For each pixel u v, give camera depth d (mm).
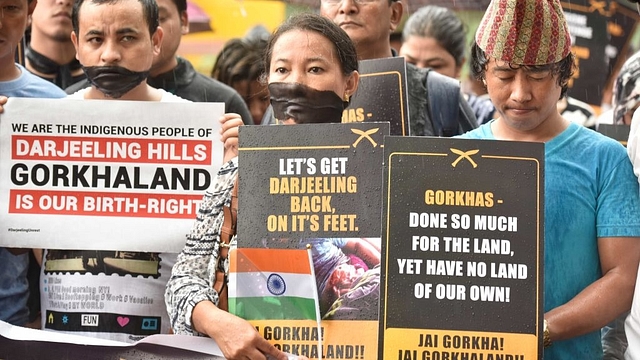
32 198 6762
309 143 5730
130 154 6746
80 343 6359
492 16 6117
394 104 7383
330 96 6176
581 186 6176
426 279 5523
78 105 6750
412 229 5555
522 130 6297
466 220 5555
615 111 9570
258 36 9992
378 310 5590
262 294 5711
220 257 5918
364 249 5664
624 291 6023
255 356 5594
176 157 6746
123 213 6734
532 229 5547
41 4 9422
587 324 5945
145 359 6207
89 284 6750
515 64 6016
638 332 5969
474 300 5516
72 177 6746
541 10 5992
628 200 6129
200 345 6016
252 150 5773
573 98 10875
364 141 5691
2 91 7715
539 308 5504
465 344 5492
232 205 5934
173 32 9094
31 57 9477
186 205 6738
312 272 5668
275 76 6223
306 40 6184
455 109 8305
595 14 10969
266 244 5723
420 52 10141
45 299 6859
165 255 6809
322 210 5699
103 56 7094
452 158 5582
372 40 8164
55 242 6734
